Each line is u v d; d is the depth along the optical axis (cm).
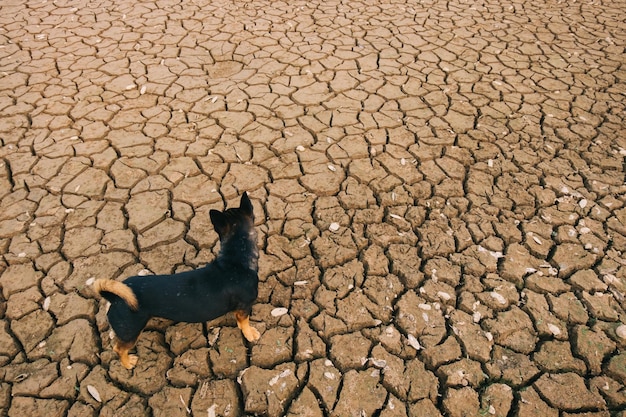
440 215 393
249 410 263
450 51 660
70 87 571
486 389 273
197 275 266
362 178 433
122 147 471
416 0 844
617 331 299
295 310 317
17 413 261
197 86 575
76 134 489
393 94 560
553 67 617
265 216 395
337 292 329
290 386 274
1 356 288
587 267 344
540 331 302
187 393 270
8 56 640
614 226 378
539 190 417
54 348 291
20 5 812
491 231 376
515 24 746
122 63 625
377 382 276
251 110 530
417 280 338
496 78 593
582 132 492
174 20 755
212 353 289
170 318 269
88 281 333
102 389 271
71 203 403
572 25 741
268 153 465
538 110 529
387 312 316
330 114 523
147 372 279
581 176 433
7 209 396
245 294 271
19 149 466
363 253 359
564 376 278
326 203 407
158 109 532
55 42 681
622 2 833
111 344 292
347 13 787
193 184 427
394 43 682
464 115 522
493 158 457
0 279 336
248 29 725
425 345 295
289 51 658
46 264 347
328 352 292
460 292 328
